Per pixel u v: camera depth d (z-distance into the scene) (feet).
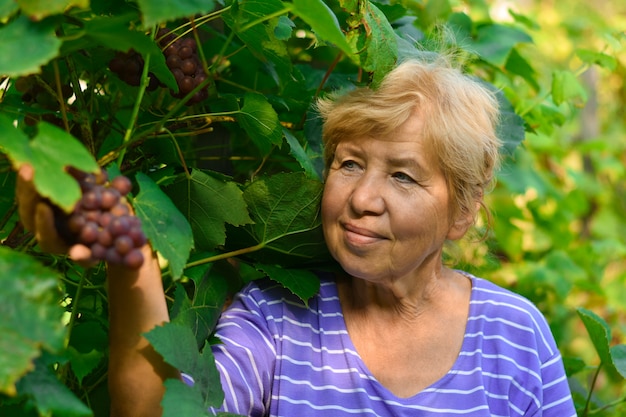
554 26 15.72
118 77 4.96
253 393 5.33
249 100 5.20
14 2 3.45
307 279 5.55
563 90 8.18
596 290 10.93
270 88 6.41
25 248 4.71
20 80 4.94
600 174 16.67
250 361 5.35
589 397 7.23
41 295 3.35
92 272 5.32
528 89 9.66
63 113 4.44
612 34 8.75
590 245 12.32
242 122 5.37
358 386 5.43
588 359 12.57
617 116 18.20
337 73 6.67
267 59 5.39
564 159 14.93
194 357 4.34
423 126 5.06
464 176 5.25
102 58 5.04
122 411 4.34
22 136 3.35
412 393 5.48
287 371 5.45
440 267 5.75
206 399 4.50
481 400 5.42
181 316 4.99
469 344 5.58
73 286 5.32
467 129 5.17
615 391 11.71
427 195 5.15
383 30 4.90
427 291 5.60
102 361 5.20
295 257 5.78
